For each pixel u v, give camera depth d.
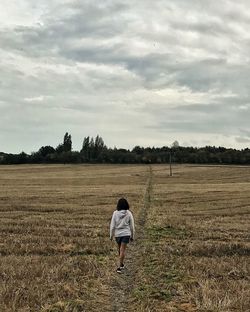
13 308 9.55
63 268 13.26
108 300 10.78
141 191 50.56
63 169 119.38
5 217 27.70
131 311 9.84
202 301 10.16
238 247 17.36
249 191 50.88
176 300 10.54
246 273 13.02
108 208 32.94
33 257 15.09
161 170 111.44
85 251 16.59
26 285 11.40
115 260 15.20
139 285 11.77
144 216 28.39
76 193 47.22
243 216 29.08
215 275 12.81
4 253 16.31
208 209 33.09
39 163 155.00
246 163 152.12
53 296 10.62
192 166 133.75
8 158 154.75
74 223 24.70
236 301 10.13
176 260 14.63
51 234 20.88
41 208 32.47
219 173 99.00
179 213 30.19
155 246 17.45
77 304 10.02
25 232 21.52
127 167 128.38
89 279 12.39
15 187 58.47
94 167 129.38
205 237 20.25
